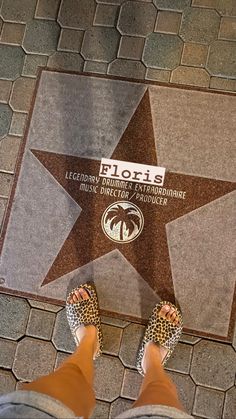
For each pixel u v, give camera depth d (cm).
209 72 120
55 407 73
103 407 114
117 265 118
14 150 124
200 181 117
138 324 117
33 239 121
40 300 120
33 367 118
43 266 121
